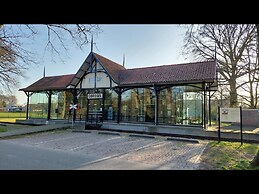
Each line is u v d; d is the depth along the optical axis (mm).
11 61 15289
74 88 23609
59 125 19922
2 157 8086
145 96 20125
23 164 7031
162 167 7016
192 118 17625
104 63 22188
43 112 26781
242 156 9008
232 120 12922
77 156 8539
